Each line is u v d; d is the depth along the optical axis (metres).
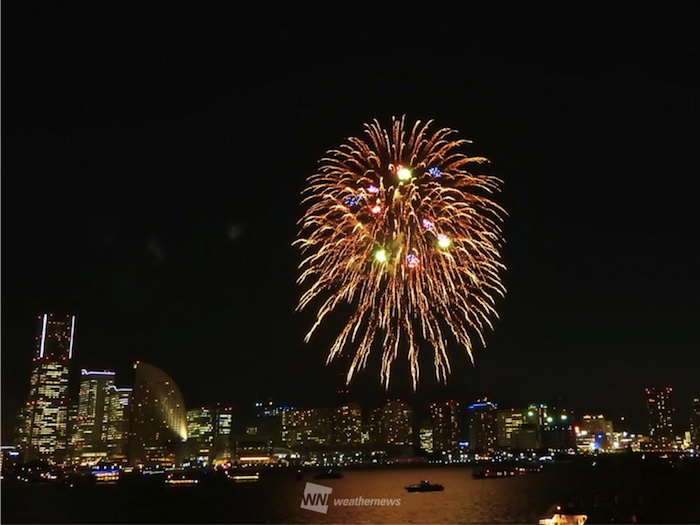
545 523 95.00
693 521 106.69
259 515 151.12
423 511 146.75
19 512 171.12
